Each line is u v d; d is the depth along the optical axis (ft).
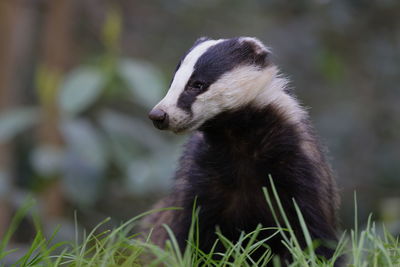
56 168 46.09
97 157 46.44
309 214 27.09
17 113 49.19
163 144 49.85
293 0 56.24
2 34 54.60
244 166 27.78
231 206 27.91
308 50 57.88
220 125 27.89
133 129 49.29
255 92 28.09
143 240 31.55
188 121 27.35
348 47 57.72
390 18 56.03
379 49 57.36
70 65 59.82
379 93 59.52
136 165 47.93
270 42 59.26
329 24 56.54
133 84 44.96
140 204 61.62
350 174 59.88
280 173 27.37
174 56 66.18
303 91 60.18
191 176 28.22
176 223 28.35
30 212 43.98
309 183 27.35
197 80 27.63
